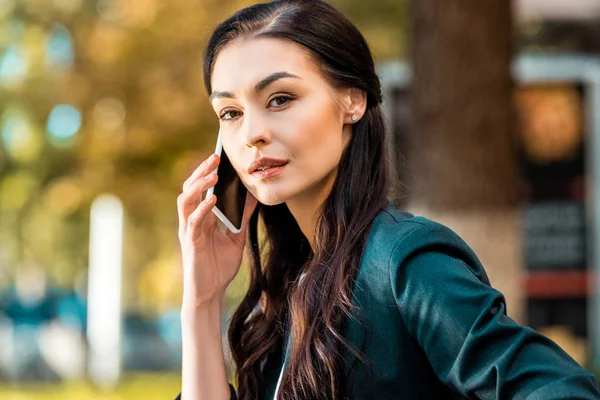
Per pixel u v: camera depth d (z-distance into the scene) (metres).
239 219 2.45
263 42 2.11
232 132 2.17
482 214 6.16
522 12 11.98
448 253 1.93
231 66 2.12
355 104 2.20
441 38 6.20
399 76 8.07
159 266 14.17
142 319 20.42
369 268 1.98
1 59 12.52
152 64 10.98
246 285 2.76
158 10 10.90
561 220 10.53
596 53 12.45
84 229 17.88
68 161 13.55
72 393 12.52
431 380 1.95
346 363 1.98
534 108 10.34
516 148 6.30
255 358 2.39
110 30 11.19
